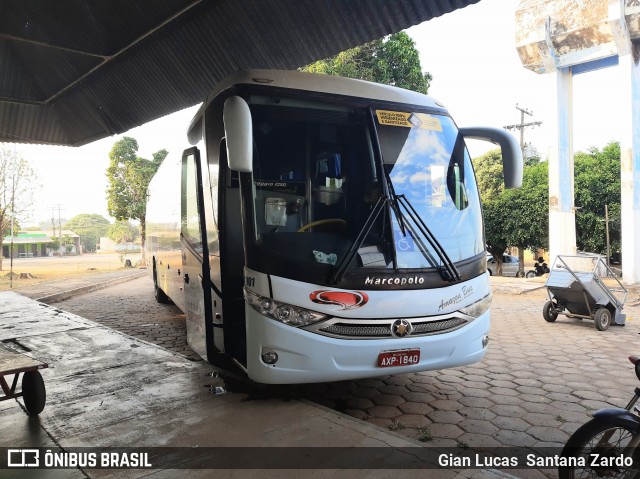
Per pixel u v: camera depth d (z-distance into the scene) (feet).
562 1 50.98
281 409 13.52
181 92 27.73
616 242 68.23
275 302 12.62
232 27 21.74
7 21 23.45
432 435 13.00
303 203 14.10
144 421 12.81
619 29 47.19
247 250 13.19
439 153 15.49
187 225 20.33
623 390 16.63
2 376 12.79
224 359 17.69
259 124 14.07
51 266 123.95
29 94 33.42
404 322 13.09
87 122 35.63
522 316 33.24
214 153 16.15
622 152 49.39
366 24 19.10
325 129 14.67
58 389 15.64
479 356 14.69
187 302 20.30
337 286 12.74
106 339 23.07
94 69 27.84
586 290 27.86
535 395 16.22
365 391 16.78
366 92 15.43
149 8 21.31
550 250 53.88
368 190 14.30
